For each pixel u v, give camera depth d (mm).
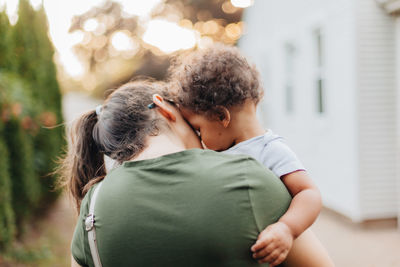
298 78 8047
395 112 5695
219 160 1095
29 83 6234
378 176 5723
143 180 1082
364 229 5730
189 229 991
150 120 1250
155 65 26656
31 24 6562
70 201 1461
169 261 994
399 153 5617
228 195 1015
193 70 1339
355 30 5582
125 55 31578
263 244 1000
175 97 1359
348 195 6031
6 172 4086
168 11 29641
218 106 1312
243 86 1321
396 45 5617
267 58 10531
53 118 6129
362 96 5645
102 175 1390
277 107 9492
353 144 5785
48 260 4488
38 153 5750
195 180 1044
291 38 8398
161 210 1021
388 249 4941
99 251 1061
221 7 27625
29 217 5672
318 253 1149
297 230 1090
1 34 5000
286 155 1380
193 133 1360
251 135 1403
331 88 6539
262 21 10711
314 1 7098
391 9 5449
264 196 1060
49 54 7312
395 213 5762
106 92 1560
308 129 7586
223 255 982
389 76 5672
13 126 4711
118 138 1244
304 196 1238
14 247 4480
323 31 6891
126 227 1028
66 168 1544
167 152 1168
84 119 1393
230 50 1389
